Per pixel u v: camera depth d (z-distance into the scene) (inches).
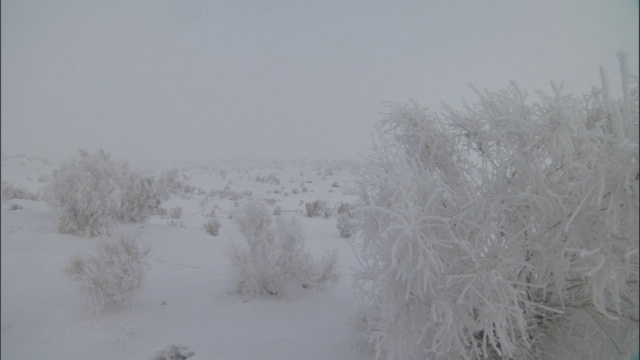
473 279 97.1
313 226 498.3
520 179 112.3
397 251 96.7
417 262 96.4
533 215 110.3
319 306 186.4
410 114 128.0
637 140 93.0
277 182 1219.2
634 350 107.3
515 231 110.9
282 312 179.3
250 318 172.7
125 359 140.3
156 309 185.0
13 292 204.4
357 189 118.3
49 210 402.0
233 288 210.4
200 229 448.1
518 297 105.7
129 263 188.2
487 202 108.6
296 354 139.4
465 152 124.6
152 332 160.7
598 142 97.3
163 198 437.1
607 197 97.0
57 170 367.2
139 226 386.3
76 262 189.0
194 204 770.8
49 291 208.7
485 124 117.9
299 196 929.5
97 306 176.1
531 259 113.1
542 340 120.4
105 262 186.9
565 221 102.9
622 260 98.8
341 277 222.2
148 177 427.5
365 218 112.3
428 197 104.7
